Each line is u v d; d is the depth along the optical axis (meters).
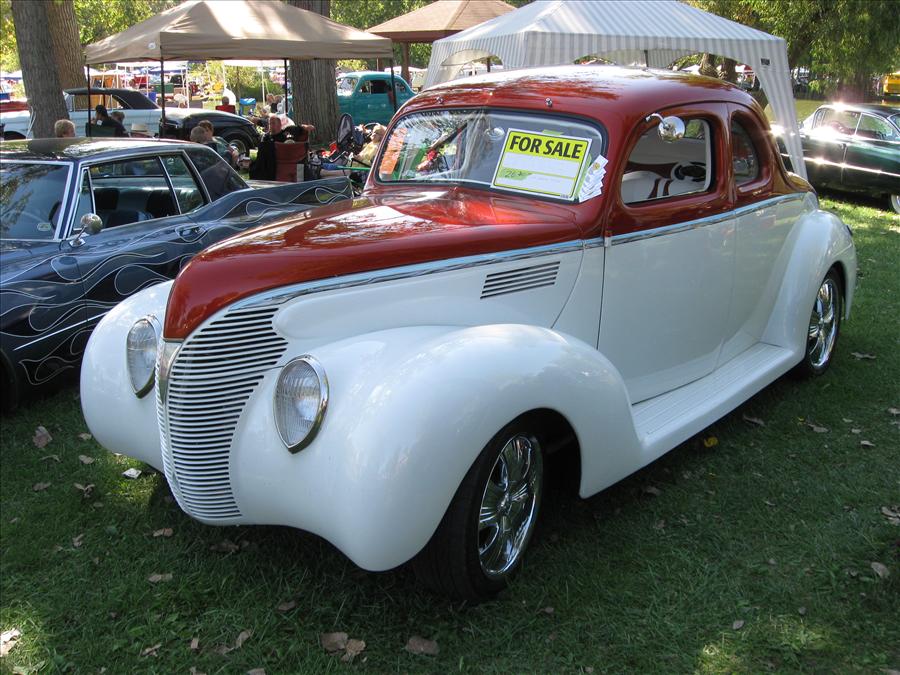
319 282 2.76
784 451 4.00
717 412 3.78
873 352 5.48
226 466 2.76
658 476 3.74
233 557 3.17
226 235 5.75
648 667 2.53
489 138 3.71
